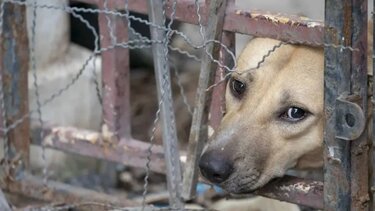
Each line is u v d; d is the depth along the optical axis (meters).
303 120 3.98
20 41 4.50
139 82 6.87
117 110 4.38
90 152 4.49
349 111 3.42
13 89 4.53
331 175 3.57
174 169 4.08
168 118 4.02
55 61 5.51
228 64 3.92
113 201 4.36
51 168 5.47
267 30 3.73
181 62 6.77
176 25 6.62
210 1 3.83
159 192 5.57
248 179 3.93
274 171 3.99
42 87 5.41
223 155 3.88
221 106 4.01
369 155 3.59
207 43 3.82
